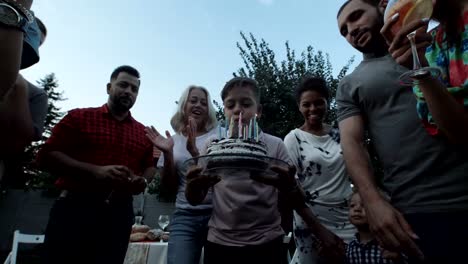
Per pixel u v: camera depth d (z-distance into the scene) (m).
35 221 11.30
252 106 1.85
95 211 2.30
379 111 1.25
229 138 1.60
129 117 2.82
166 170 2.31
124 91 2.66
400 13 0.92
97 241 2.31
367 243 1.98
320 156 2.21
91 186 2.34
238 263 1.67
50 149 2.39
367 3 1.42
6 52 0.89
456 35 1.05
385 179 1.26
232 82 1.90
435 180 1.08
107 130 2.59
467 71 0.98
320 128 2.46
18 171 12.91
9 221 11.05
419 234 1.07
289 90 9.59
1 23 0.89
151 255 2.62
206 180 1.48
